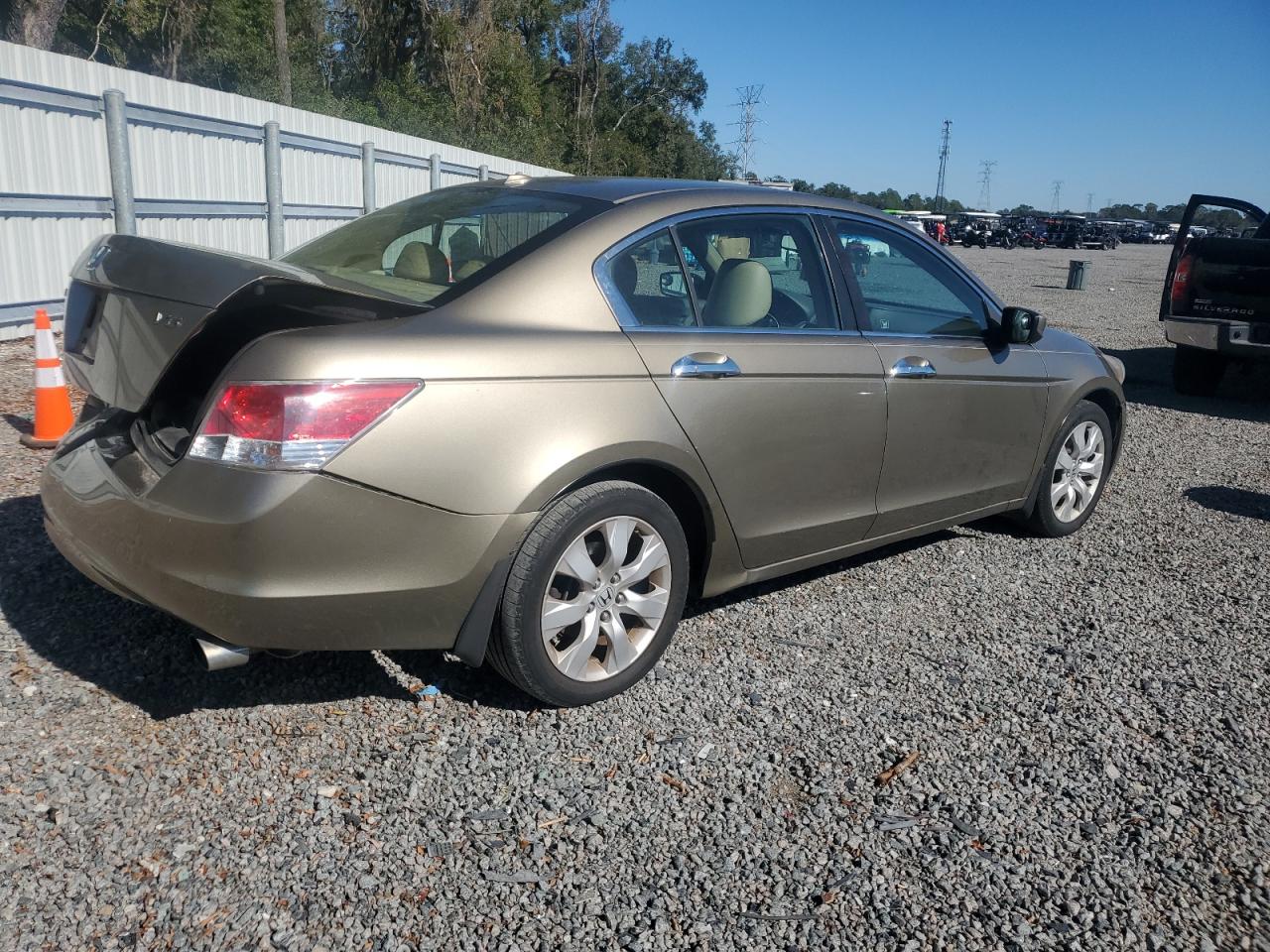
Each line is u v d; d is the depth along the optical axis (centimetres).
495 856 263
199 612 277
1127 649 409
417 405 283
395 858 259
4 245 855
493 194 386
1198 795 307
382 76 4097
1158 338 1486
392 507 281
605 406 318
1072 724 346
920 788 304
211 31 3419
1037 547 532
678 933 240
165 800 276
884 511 426
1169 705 363
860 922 247
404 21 4069
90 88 952
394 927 236
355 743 309
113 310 300
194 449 275
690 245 365
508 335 307
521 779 296
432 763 302
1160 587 481
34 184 877
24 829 260
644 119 7338
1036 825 289
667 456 334
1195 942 245
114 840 258
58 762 288
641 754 314
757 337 371
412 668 356
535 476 300
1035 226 6819
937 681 373
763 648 393
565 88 6425
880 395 407
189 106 1106
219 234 1122
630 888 254
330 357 274
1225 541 557
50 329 573
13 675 331
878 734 334
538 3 5856
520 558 306
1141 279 3136
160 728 309
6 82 838
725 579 377
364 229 397
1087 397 553
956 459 454
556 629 319
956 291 468
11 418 638
